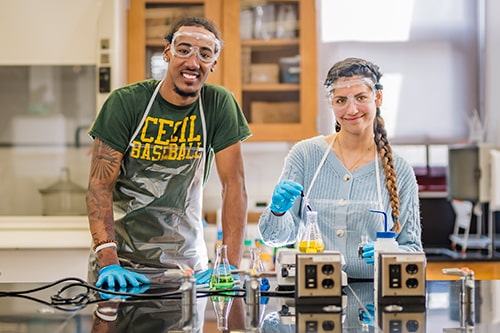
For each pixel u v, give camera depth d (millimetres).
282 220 2150
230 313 1674
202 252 2615
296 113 4289
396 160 2264
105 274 2080
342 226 2236
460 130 4695
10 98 3918
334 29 4664
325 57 4672
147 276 2297
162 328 1519
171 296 1875
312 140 2350
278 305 1760
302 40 4258
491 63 4605
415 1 4676
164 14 4164
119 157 2412
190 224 2570
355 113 2180
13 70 3900
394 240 1834
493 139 4562
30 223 3777
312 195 2283
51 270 3547
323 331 1491
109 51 3750
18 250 3535
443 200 4613
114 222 2500
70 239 3576
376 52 4672
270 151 4531
